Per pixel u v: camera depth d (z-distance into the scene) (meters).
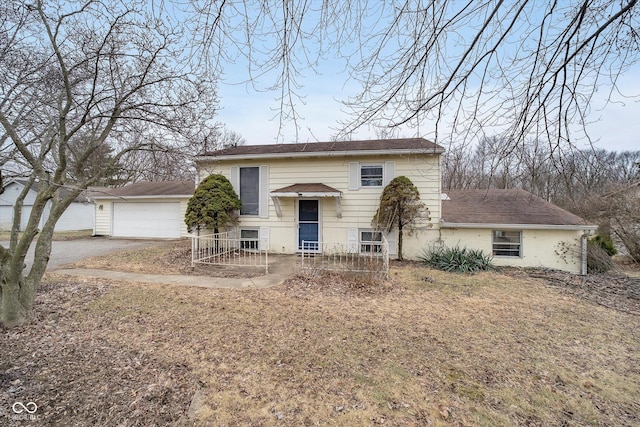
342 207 10.44
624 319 5.10
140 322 4.65
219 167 11.25
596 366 3.56
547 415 2.70
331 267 8.02
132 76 4.71
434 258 9.29
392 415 2.66
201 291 6.25
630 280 8.00
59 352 3.71
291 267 8.55
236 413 2.66
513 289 6.91
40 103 4.76
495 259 9.49
